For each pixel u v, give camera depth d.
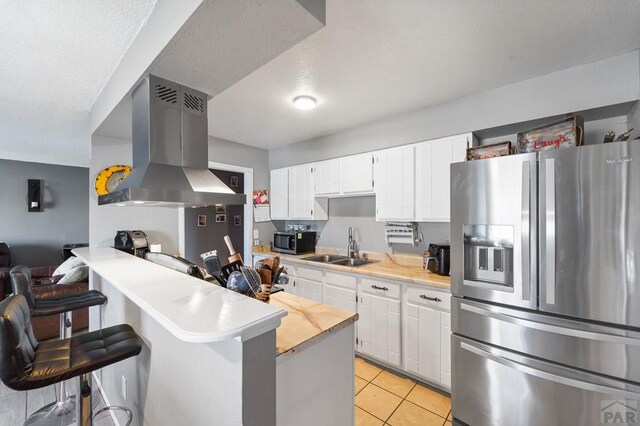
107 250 2.35
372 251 3.17
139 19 1.30
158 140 1.44
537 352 1.51
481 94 2.20
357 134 3.03
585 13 1.36
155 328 1.34
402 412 1.91
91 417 1.36
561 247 1.43
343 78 1.99
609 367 1.32
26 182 4.94
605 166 1.32
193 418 1.04
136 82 1.45
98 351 1.23
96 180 2.51
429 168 2.43
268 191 4.05
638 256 1.25
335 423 1.25
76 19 1.28
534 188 1.52
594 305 1.35
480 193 1.72
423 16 1.38
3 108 2.30
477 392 1.72
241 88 2.15
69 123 2.70
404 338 2.28
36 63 1.64
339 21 1.41
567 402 1.42
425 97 2.29
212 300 1.01
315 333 1.12
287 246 3.61
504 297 1.62
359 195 3.14
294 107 2.51
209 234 5.00
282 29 1.05
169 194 1.32
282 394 1.01
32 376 1.04
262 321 0.83
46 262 5.10
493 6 1.32
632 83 1.65
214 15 0.96
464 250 1.81
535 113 1.96
